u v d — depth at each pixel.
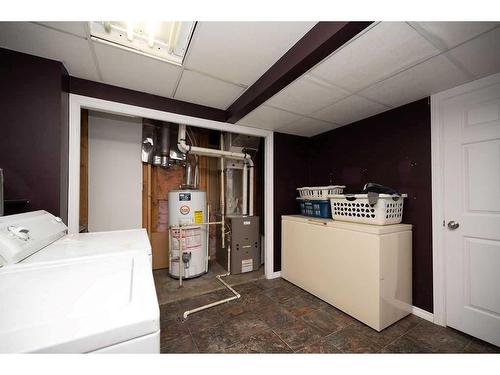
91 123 2.66
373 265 1.65
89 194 2.63
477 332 1.53
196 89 1.94
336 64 1.37
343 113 2.21
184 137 2.72
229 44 1.34
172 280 2.65
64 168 1.60
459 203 1.63
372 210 1.81
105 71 1.65
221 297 2.21
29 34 1.24
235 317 1.84
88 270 0.81
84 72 1.66
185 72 1.66
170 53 1.48
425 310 1.80
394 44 1.19
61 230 1.32
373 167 2.26
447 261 1.69
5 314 0.51
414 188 1.90
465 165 1.61
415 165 1.90
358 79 1.55
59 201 1.48
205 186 3.37
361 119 2.38
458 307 1.63
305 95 1.80
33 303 0.56
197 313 1.91
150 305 0.58
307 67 1.36
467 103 1.60
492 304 1.48
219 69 1.62
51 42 1.32
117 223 2.79
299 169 3.03
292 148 2.98
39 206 1.43
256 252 3.07
